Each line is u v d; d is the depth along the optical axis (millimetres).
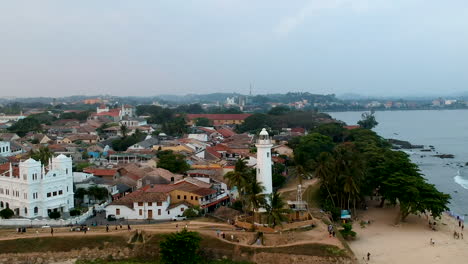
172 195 123625
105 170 155375
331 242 97125
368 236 114188
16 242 96375
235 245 95750
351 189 122062
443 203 120375
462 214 145125
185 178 136375
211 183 137500
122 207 117188
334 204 128500
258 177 112062
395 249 104938
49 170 122750
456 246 107562
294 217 110188
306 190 142375
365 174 129375
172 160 161375
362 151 185500
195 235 91062
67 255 95062
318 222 110562
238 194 134750
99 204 128500
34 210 115625
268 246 95625
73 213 115875
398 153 155750
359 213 134875
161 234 99375
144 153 199750
